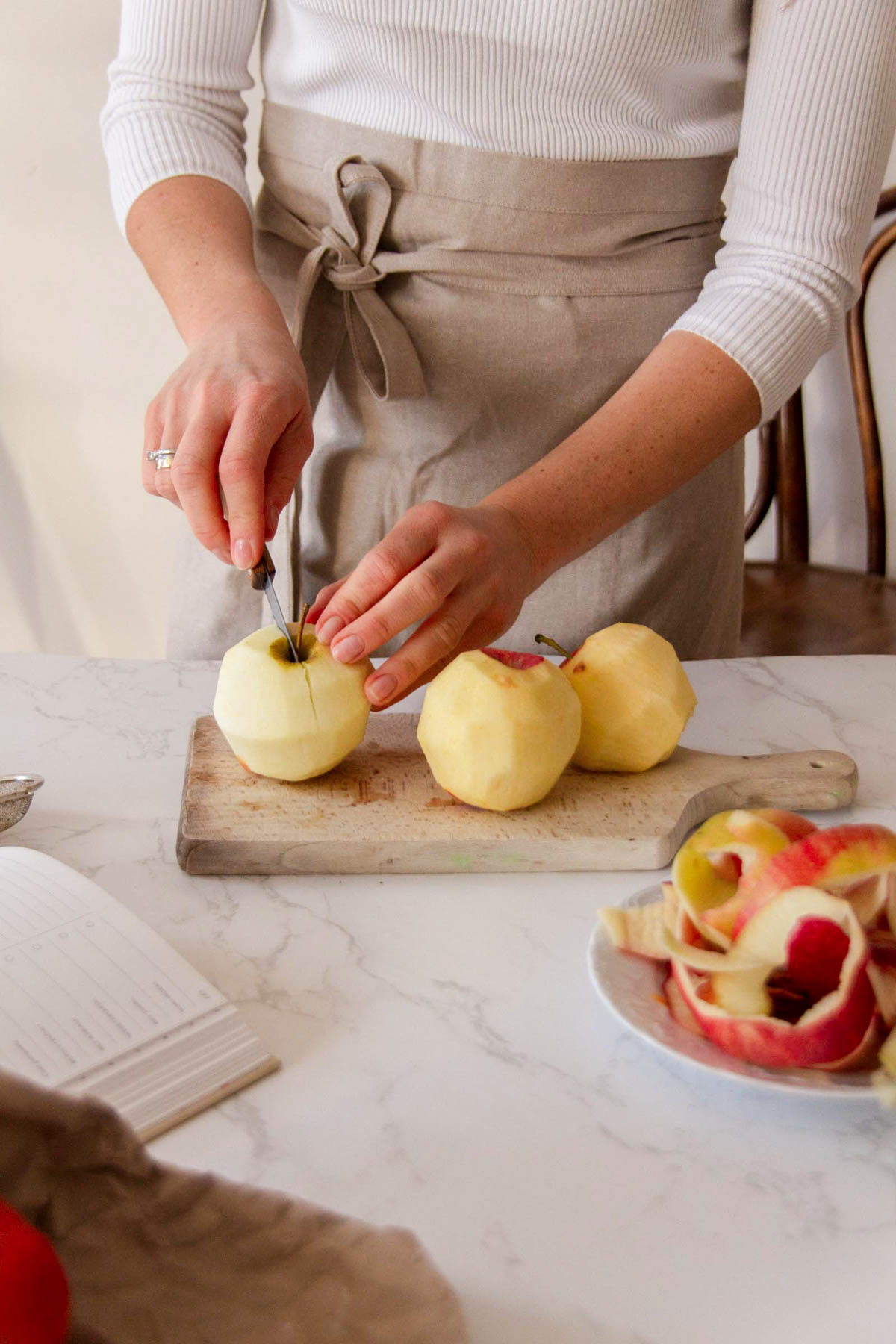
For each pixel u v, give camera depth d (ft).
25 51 5.28
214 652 3.66
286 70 3.25
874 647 4.90
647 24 2.93
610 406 2.79
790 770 2.53
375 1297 1.19
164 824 2.35
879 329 6.10
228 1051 1.64
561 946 1.99
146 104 3.17
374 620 2.20
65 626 6.44
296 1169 1.48
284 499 2.62
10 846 2.23
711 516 3.62
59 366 5.89
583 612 3.57
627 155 3.13
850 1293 1.33
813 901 1.57
